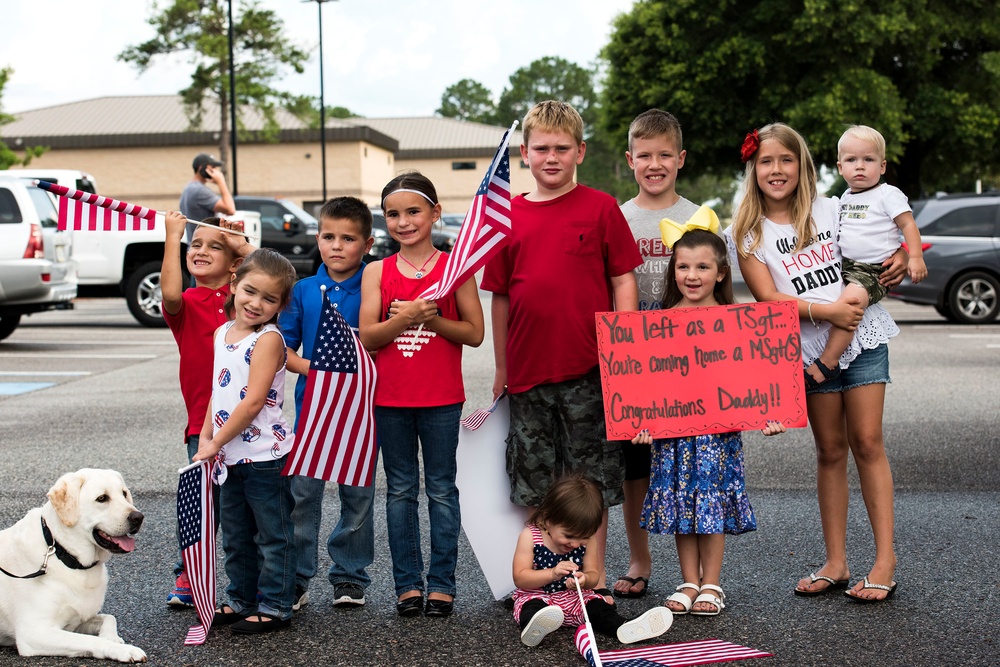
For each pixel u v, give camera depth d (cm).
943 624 350
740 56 2369
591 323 379
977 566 414
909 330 1331
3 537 342
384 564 438
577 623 353
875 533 386
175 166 4462
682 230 397
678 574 421
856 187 409
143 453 637
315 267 1709
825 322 391
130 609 378
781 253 395
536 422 381
